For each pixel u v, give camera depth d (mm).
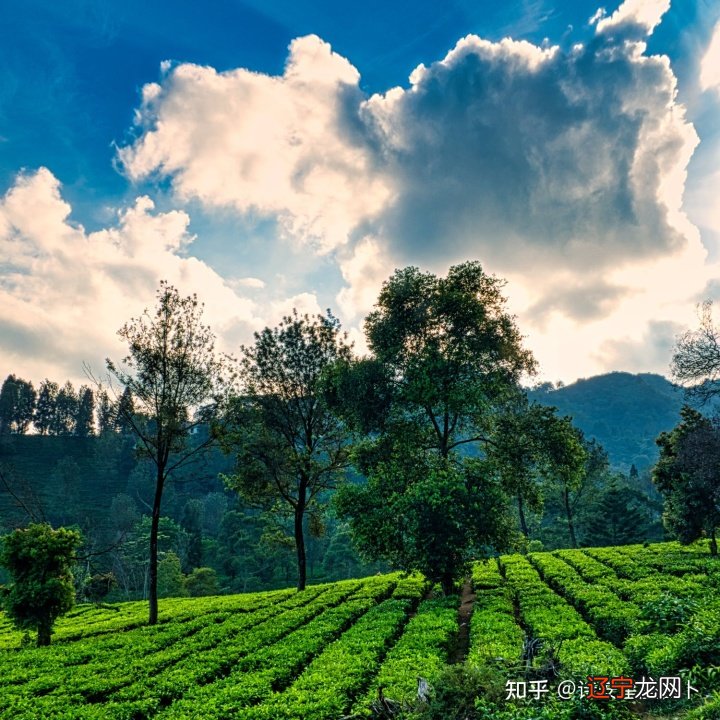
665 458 43438
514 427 32812
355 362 34844
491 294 33719
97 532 100500
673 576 28750
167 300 31156
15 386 179625
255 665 18203
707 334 39250
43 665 20516
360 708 13102
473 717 10828
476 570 39250
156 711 15094
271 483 42375
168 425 30141
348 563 96500
